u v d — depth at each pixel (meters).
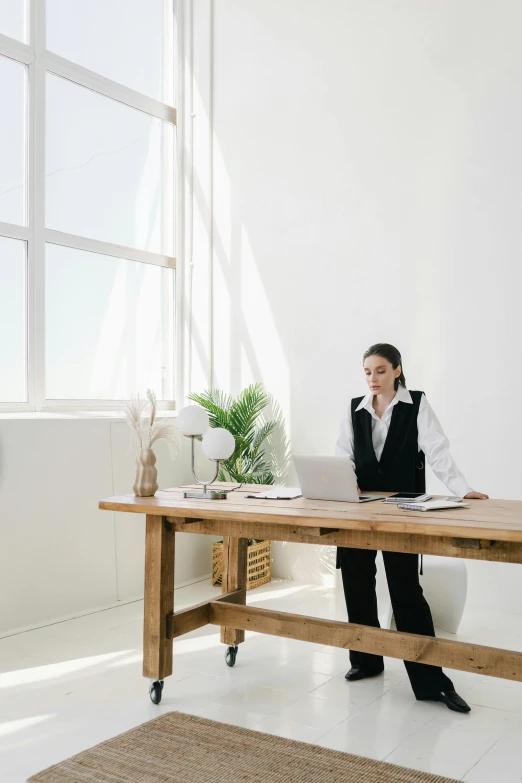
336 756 2.68
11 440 4.35
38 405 4.94
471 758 2.70
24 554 4.38
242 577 3.68
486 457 4.78
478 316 4.82
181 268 6.08
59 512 4.60
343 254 5.34
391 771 2.57
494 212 4.78
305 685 3.42
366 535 2.78
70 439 4.68
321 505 2.90
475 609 4.77
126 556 5.04
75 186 5.29
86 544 4.77
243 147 5.80
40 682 3.48
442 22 4.98
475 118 4.85
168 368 6.06
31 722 3.02
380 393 3.27
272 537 2.97
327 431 5.41
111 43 5.58
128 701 3.24
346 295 5.33
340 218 5.36
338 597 5.07
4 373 4.78
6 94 4.81
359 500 2.98
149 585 3.20
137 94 5.72
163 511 3.00
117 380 5.61
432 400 4.96
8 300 4.80
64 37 5.22
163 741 2.80
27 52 4.88
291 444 5.56
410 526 2.46
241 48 5.82
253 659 3.79
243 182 5.80
